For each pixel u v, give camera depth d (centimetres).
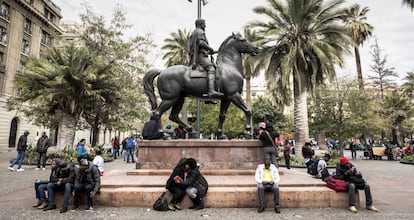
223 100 848
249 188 623
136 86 2148
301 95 1733
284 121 4209
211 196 595
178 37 3011
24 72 1652
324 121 1973
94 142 2245
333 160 1617
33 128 3316
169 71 819
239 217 521
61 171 581
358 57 2928
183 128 916
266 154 746
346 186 604
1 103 2791
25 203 625
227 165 770
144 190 600
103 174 792
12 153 2320
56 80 1569
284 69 1617
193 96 831
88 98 1781
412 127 3422
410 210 591
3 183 891
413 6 1458
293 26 1733
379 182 1019
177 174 576
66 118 1775
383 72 4097
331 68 1612
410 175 1234
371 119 1927
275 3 1708
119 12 2192
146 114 2209
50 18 3778
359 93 1945
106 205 591
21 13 3164
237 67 832
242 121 3456
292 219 512
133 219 502
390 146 2258
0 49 2855
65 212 547
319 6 1695
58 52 1748
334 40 1711
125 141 1917
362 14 2989
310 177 734
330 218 523
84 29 2150
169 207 564
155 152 781
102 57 2070
